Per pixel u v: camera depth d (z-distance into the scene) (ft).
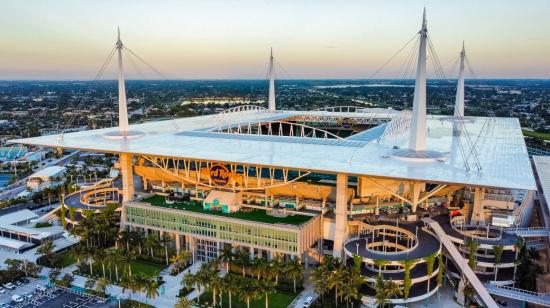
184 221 435.94
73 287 377.71
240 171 473.26
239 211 437.99
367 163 383.86
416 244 372.58
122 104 540.52
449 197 455.63
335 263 352.90
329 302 342.64
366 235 409.90
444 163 383.04
